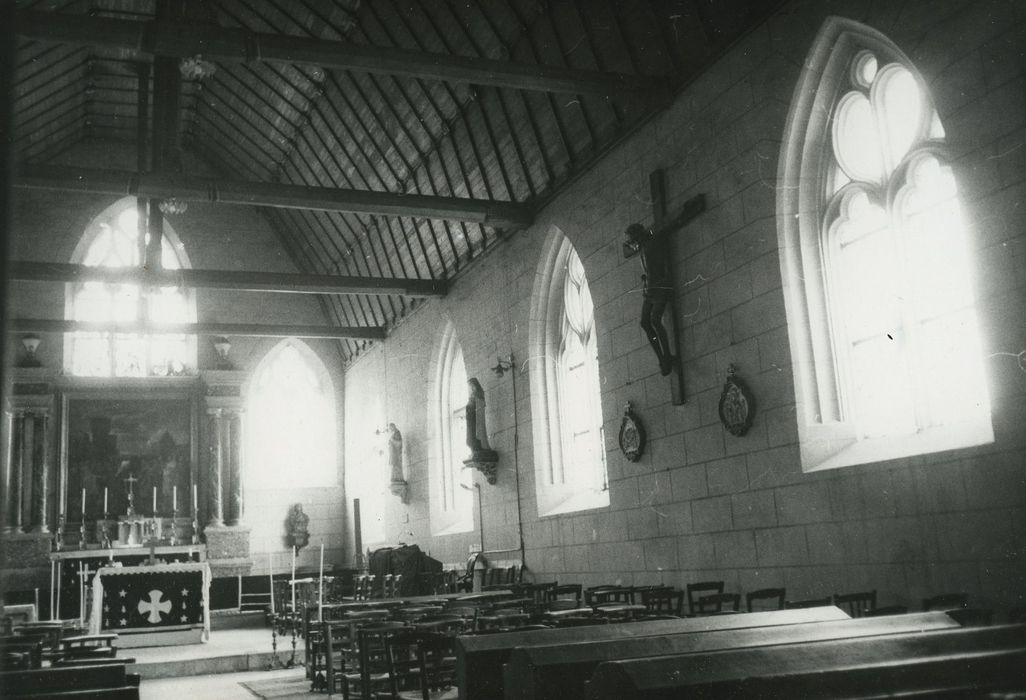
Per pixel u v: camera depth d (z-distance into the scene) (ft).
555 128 52.31
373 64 39.19
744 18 38.14
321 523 97.40
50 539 82.64
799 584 34.94
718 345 40.06
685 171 42.68
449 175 65.05
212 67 71.92
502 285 63.36
